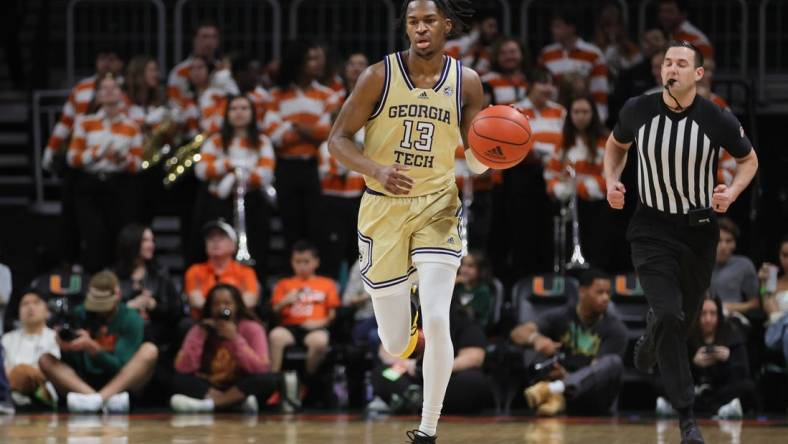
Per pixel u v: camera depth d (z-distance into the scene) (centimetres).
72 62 2800
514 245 2256
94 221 2280
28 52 3153
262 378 1906
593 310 1906
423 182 1127
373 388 1891
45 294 2106
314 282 2061
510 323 2075
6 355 1953
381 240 1130
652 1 2777
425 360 1102
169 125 2355
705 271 1232
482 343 1908
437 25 1109
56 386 1930
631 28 2917
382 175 1075
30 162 2662
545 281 2044
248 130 2189
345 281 2236
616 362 1875
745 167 1219
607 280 1895
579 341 1914
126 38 3012
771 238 2486
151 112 2361
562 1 2911
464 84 1132
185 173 2431
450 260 1113
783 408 1964
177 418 1756
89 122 2289
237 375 1928
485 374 1975
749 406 1873
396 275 1134
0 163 2809
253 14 3006
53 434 1431
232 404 1911
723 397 1856
